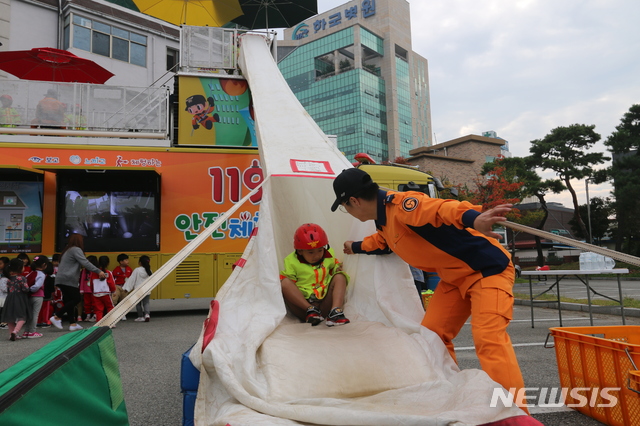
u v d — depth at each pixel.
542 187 30.20
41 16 16.80
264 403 1.83
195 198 8.02
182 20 11.83
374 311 3.07
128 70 18.53
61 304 7.53
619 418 2.47
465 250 2.24
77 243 6.99
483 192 27.70
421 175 8.02
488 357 2.10
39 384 1.16
